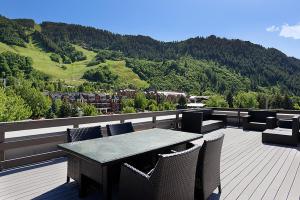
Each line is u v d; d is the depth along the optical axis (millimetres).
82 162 2971
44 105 36688
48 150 4629
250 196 3129
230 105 51469
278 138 6086
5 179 3496
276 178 3756
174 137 3672
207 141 2701
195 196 2828
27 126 3986
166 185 2199
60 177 3598
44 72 126312
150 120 7609
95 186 3020
